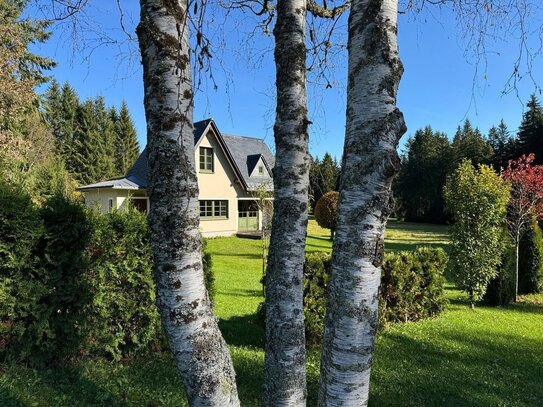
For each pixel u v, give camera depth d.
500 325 7.09
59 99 38.69
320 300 5.69
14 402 3.28
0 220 4.01
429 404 3.90
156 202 1.80
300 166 2.47
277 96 2.54
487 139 42.62
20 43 10.91
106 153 41.31
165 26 1.79
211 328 1.88
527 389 4.34
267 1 3.29
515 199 10.05
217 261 14.60
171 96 1.79
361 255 1.69
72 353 4.39
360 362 1.68
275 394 2.25
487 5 2.63
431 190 40.59
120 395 3.76
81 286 4.45
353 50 1.75
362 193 1.69
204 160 21.72
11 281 4.09
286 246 2.39
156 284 1.84
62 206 4.41
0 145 12.28
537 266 10.46
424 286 7.56
